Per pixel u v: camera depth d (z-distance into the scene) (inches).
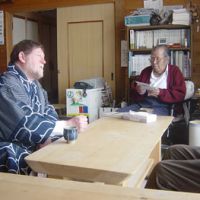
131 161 47.2
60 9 187.9
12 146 62.6
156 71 128.3
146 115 78.4
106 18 177.6
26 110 62.5
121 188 38.3
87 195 36.3
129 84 158.6
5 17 199.3
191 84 133.3
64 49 190.1
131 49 156.8
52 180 41.1
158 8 163.8
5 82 65.5
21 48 70.6
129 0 170.7
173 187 58.3
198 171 56.7
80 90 156.6
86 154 50.6
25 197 36.1
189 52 146.6
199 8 157.3
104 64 180.9
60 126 65.5
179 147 74.0
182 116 129.3
